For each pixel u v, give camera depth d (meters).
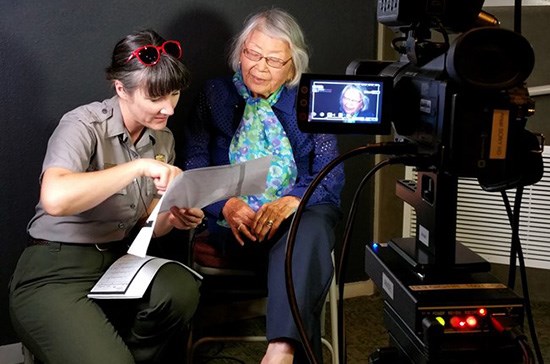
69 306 1.74
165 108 1.83
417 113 1.20
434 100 1.12
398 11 1.21
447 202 1.22
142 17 2.35
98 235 1.88
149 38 1.82
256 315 2.21
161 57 1.77
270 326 1.88
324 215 2.11
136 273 1.82
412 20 1.22
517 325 1.18
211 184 1.72
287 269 1.17
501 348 1.19
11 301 1.82
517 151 1.12
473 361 1.18
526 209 2.76
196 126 2.28
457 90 1.08
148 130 1.99
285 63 2.16
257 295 2.11
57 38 2.24
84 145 1.79
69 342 1.69
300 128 1.24
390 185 2.92
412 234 2.89
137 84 1.77
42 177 1.72
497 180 1.19
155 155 2.03
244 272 2.11
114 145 1.89
